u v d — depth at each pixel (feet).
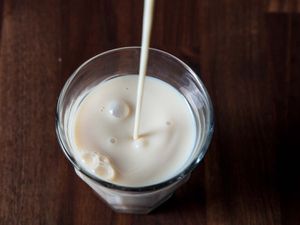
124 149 0.66
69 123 0.68
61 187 0.72
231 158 0.74
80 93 0.69
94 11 0.83
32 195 0.71
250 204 0.72
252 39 0.82
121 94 0.70
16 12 0.83
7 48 0.80
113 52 0.68
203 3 0.84
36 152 0.74
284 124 0.77
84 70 0.67
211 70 0.80
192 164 0.61
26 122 0.76
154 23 0.83
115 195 0.64
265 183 0.73
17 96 0.77
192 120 0.68
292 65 0.81
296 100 0.78
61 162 0.73
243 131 0.76
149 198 0.66
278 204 0.72
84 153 0.65
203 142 0.62
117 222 0.71
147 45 0.54
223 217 0.71
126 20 0.83
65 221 0.70
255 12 0.84
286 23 0.84
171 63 0.68
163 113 0.68
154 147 0.66
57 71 0.79
